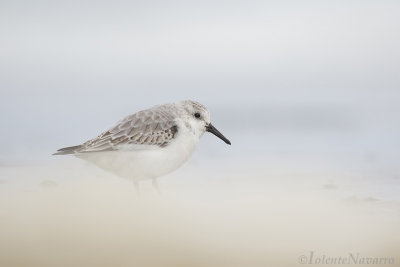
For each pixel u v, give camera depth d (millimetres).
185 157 9742
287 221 7695
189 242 6605
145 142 9266
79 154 9258
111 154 9258
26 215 7434
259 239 6852
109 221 7242
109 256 6039
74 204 8133
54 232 6711
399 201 9141
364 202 9094
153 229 6992
